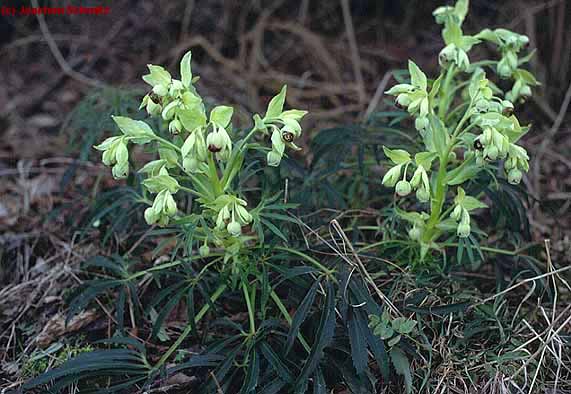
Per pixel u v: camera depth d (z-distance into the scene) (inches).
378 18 68.1
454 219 35.9
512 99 38.6
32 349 38.5
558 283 39.6
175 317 39.4
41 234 45.7
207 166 33.8
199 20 68.4
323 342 32.4
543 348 34.0
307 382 32.8
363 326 33.3
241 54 65.4
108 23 68.8
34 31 69.8
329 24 69.0
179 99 31.8
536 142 53.7
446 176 35.0
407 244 37.2
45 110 62.1
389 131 42.0
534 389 34.4
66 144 55.8
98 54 67.5
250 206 42.6
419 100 33.8
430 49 65.6
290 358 34.3
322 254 39.3
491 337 36.1
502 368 34.1
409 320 33.8
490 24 62.2
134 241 43.2
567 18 56.9
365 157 44.6
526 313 37.5
